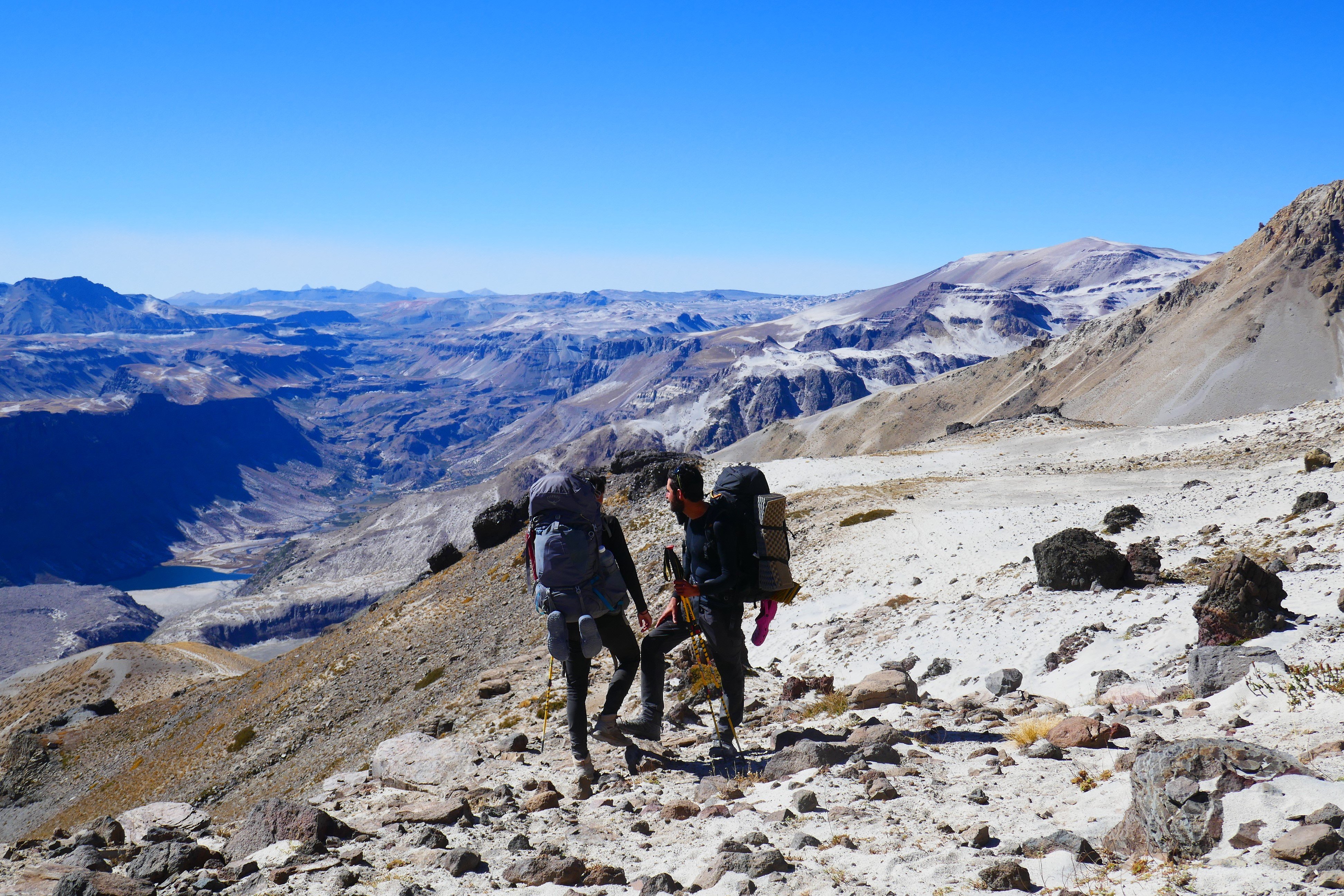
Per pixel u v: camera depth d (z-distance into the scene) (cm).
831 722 862
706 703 970
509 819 573
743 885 391
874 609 2059
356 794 711
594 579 665
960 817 483
